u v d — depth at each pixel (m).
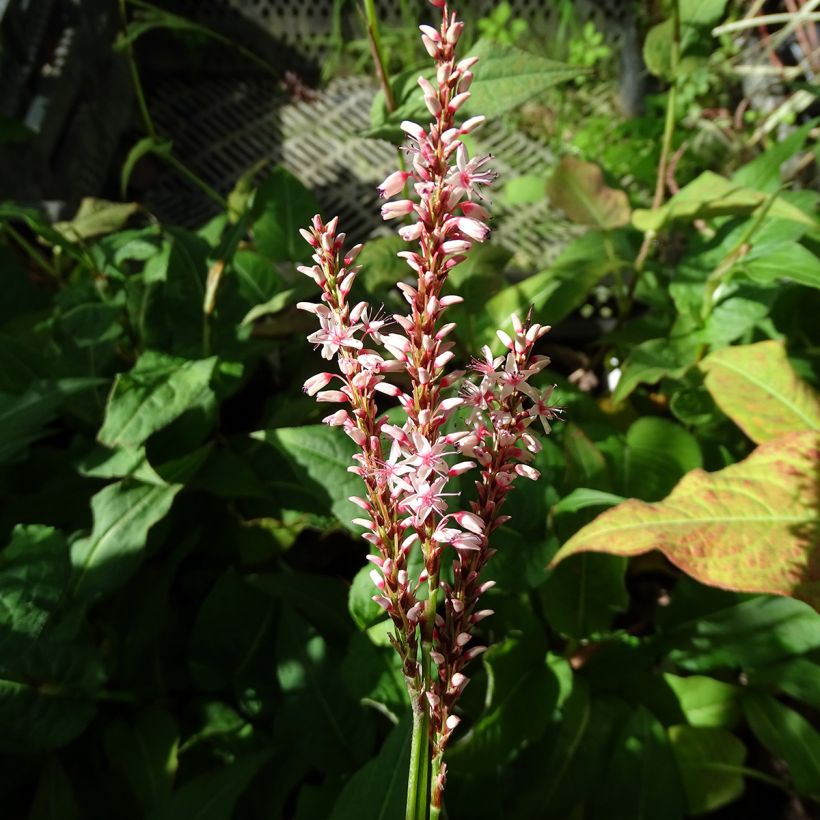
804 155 0.55
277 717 0.31
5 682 0.28
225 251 0.36
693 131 0.59
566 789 0.30
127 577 0.29
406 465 0.15
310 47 0.74
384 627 0.29
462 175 0.14
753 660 0.31
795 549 0.24
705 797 0.30
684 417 0.38
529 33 0.74
